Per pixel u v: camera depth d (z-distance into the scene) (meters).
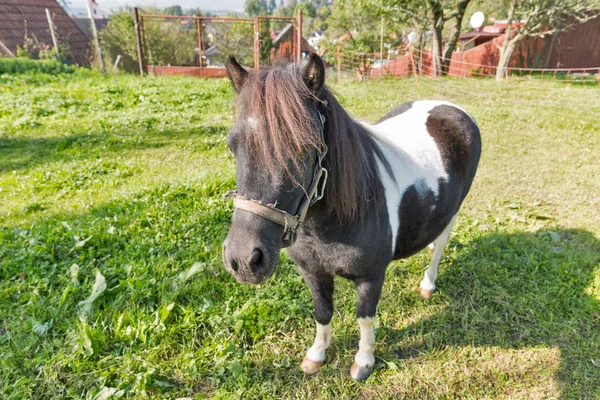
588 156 5.35
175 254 3.26
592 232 3.64
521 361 2.41
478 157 2.78
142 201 4.07
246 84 1.40
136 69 14.52
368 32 18.61
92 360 2.35
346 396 2.24
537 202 4.15
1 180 4.74
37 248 3.23
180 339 2.54
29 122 6.82
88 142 6.07
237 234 1.37
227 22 14.38
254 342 2.55
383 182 1.92
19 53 13.69
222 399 2.19
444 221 2.44
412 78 12.34
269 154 1.28
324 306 2.21
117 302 2.71
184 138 6.29
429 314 2.79
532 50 16.84
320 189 1.53
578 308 2.76
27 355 2.37
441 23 14.59
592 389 2.23
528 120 6.96
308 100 1.39
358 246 1.81
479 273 3.13
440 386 2.28
